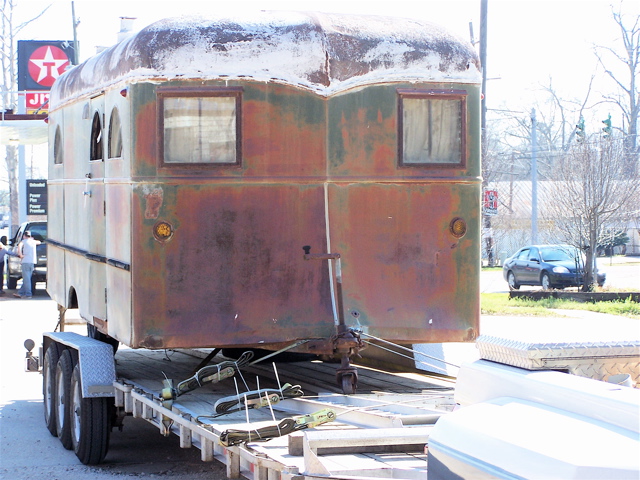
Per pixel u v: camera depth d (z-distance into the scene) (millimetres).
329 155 6883
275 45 6812
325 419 5281
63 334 8797
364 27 7062
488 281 31125
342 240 6875
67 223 9609
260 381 7676
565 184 24984
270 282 6781
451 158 7055
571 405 3312
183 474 7512
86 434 7660
